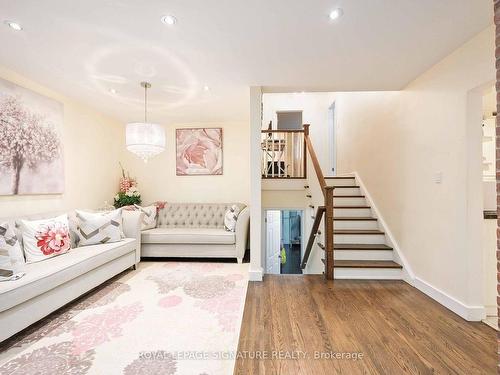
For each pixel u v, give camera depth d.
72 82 2.93
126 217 3.55
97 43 2.13
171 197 4.88
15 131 2.68
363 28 1.94
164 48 2.21
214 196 4.84
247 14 1.78
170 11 1.74
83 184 3.76
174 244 3.88
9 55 2.33
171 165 4.88
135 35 2.02
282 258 7.06
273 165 4.96
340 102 5.77
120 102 3.64
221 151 4.82
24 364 1.62
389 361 1.63
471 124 2.13
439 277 2.48
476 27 1.94
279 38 2.07
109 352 1.74
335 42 2.13
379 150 3.76
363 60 2.44
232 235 3.80
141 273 3.35
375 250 3.32
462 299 2.20
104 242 3.07
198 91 3.23
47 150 3.06
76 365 1.61
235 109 4.02
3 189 2.56
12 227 2.35
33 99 2.87
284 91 3.24
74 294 2.36
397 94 3.25
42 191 3.00
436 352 1.72
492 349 1.75
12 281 1.85
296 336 1.91
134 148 2.88
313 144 6.49
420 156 2.76
